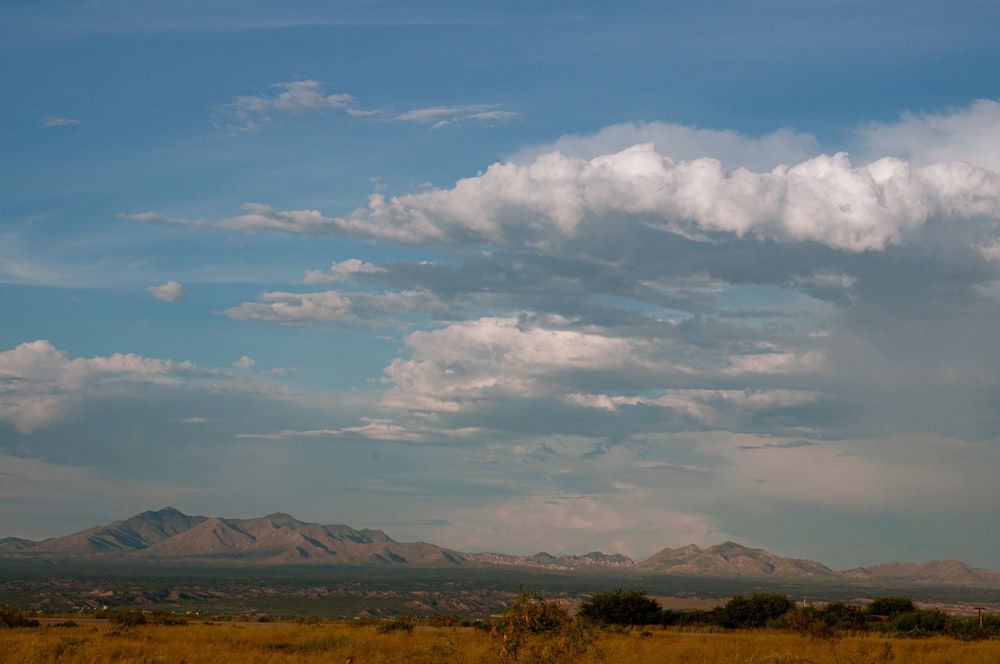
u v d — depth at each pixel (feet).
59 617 236.43
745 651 131.85
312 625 209.77
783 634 208.54
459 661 111.96
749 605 261.65
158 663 103.91
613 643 134.41
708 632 232.94
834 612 263.70
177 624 200.75
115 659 108.37
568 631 86.94
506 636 86.89
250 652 118.73
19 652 107.34
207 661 108.88
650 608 262.88
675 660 117.29
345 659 115.24
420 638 147.02
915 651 139.13
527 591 88.99
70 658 105.70
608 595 266.16
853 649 141.38
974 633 215.51
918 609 269.23
